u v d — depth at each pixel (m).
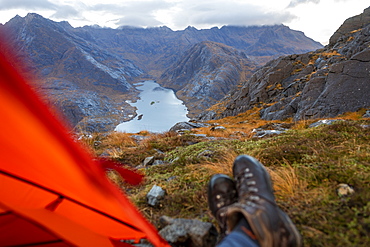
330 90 33.59
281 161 4.04
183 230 2.40
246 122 33.03
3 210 1.70
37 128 1.90
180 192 3.53
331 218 2.34
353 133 5.06
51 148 1.97
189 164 4.88
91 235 1.95
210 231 2.41
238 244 1.48
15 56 1.73
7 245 1.65
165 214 3.06
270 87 52.25
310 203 2.64
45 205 2.01
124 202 2.28
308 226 2.29
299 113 35.75
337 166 3.35
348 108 31.62
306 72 50.34
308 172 3.30
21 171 1.95
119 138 8.77
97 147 7.88
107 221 2.20
